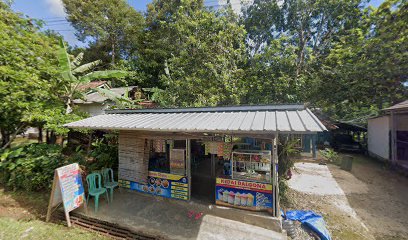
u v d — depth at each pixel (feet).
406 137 34.37
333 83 30.96
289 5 45.06
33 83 23.57
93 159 24.27
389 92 30.76
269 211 14.47
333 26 41.45
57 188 14.43
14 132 25.11
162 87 60.80
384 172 29.53
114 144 25.32
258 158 15.07
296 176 27.27
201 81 31.73
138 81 61.72
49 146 22.75
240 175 15.49
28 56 27.07
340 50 30.58
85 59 71.67
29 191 18.79
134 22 70.64
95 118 19.49
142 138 18.15
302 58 36.83
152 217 15.10
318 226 14.05
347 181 25.29
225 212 15.21
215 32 32.07
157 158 20.57
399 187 23.32
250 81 30.17
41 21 34.17
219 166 23.03
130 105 36.73
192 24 31.83
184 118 16.14
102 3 65.77
